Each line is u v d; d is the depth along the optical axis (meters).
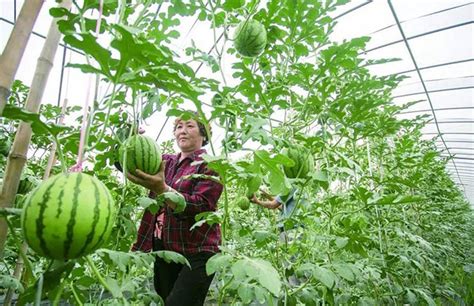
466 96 12.84
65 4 1.66
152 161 2.24
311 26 2.85
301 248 2.97
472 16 8.68
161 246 3.26
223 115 2.51
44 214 1.08
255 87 2.51
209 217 2.27
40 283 1.20
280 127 2.87
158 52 1.33
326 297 2.76
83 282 1.89
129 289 2.20
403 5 8.58
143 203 2.16
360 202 3.53
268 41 2.92
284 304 2.46
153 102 2.37
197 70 8.53
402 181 2.95
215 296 5.93
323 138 3.03
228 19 2.97
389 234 4.74
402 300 4.16
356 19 9.36
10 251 2.53
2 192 1.35
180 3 2.77
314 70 2.66
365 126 3.29
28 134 1.41
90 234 1.12
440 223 6.94
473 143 17.95
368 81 2.71
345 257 4.31
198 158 3.12
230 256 1.93
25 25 1.21
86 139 1.52
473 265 7.06
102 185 1.23
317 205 2.78
